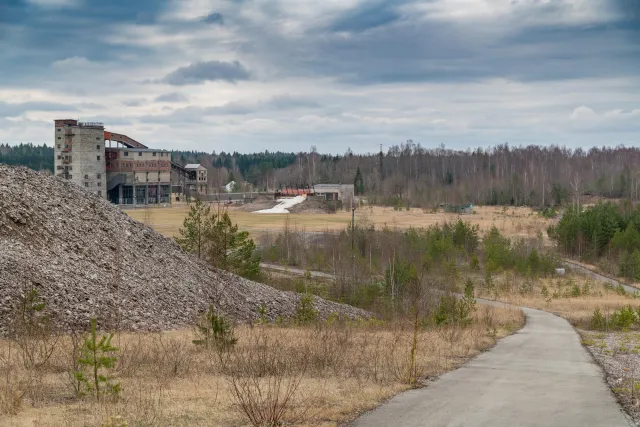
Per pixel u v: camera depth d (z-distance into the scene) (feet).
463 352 80.33
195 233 154.51
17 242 97.04
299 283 189.78
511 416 42.73
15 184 113.09
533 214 512.22
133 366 56.08
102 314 87.45
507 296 223.92
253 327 99.25
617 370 69.77
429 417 41.98
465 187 635.25
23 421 37.45
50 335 71.20
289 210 535.19
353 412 43.32
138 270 110.52
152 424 37.86
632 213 358.43
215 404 43.57
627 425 41.14
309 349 68.18
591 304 201.46
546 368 68.85
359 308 161.07
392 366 62.18
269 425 38.86
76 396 44.57
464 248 298.15
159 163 490.49
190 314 103.09
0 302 77.92
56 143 440.86
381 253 250.98
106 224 120.88
